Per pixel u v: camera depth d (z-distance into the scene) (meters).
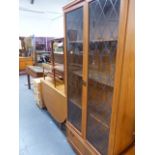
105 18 1.30
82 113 1.78
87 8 1.42
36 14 7.48
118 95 1.23
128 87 1.23
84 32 1.51
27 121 2.87
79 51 1.76
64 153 2.05
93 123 1.69
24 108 3.44
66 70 2.04
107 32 1.30
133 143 1.42
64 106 2.28
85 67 1.59
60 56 2.51
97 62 1.51
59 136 2.43
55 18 8.28
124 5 1.05
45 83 2.98
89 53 1.53
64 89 2.39
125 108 1.27
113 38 1.24
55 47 2.68
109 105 1.42
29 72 4.59
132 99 1.28
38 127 2.67
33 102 3.80
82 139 1.86
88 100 1.67
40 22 8.16
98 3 1.35
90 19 1.44
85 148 1.80
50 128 2.65
